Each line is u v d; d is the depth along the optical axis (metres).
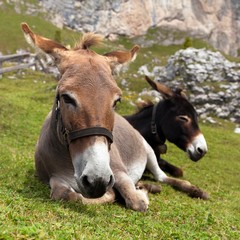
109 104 4.81
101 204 5.68
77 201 5.42
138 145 7.93
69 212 4.73
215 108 22.08
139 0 78.62
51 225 3.85
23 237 3.22
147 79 9.59
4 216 3.78
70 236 3.57
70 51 5.38
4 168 7.38
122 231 4.46
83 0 74.00
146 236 4.44
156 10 80.38
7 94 17.48
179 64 23.70
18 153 9.03
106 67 5.18
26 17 62.62
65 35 61.16
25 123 12.75
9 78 23.48
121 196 6.07
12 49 52.75
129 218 5.02
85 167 4.51
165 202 6.63
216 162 13.48
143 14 78.75
